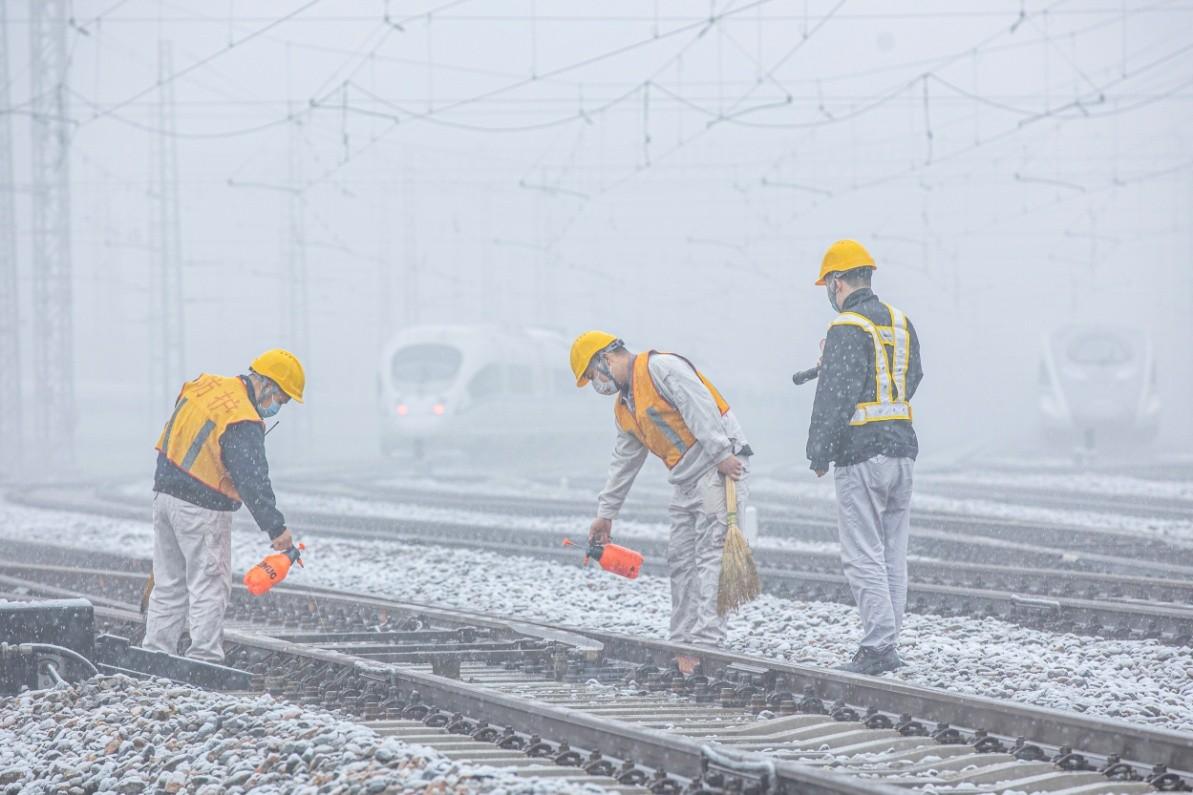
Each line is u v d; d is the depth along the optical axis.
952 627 19.52
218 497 16.22
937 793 10.07
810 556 27.83
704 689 14.66
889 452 16.23
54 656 14.89
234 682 14.98
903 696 13.27
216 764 11.28
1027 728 12.09
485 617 18.80
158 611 16.67
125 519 44.34
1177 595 22.45
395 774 10.05
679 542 17.95
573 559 28.98
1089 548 31.83
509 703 12.57
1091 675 15.82
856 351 16.08
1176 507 45.56
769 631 19.48
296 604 22.27
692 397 16.95
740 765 9.90
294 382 16.80
